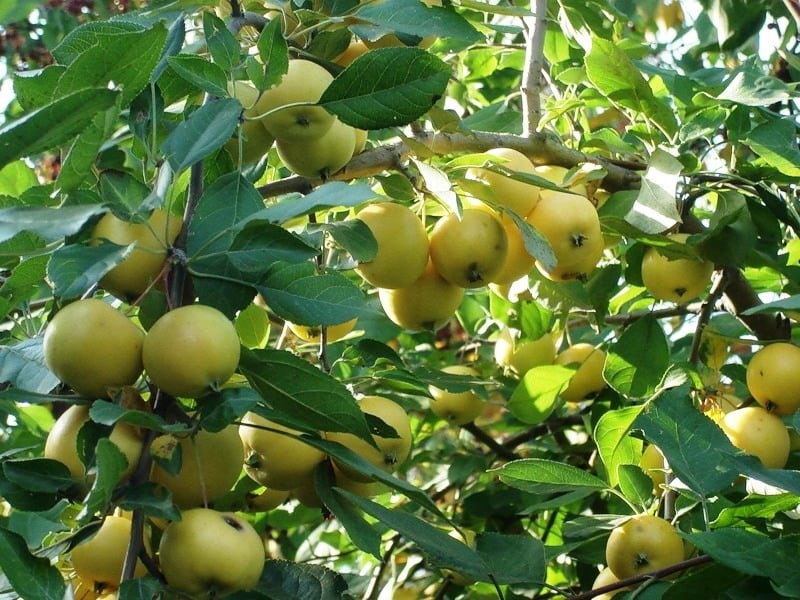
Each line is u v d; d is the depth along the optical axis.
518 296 1.13
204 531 0.73
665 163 0.99
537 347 1.22
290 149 0.91
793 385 1.00
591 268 1.00
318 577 0.81
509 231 0.98
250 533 0.75
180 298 0.77
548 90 1.34
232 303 0.79
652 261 1.06
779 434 1.00
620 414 0.94
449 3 0.99
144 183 0.81
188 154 0.79
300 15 0.91
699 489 0.87
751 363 1.02
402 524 0.80
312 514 1.33
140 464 0.75
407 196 0.98
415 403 1.33
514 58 1.39
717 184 1.07
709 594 0.80
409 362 1.35
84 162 0.77
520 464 0.93
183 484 0.79
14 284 0.84
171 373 0.74
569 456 1.30
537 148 1.04
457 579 1.18
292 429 0.84
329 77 0.89
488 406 1.56
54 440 0.78
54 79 0.78
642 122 1.10
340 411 0.78
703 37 1.37
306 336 1.04
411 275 0.94
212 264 0.79
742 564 0.76
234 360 0.75
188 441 0.79
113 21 0.86
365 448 0.88
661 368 1.04
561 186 1.00
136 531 0.75
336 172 0.96
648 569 0.90
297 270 0.79
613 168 1.07
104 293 0.99
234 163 0.92
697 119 1.08
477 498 1.27
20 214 0.72
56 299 0.81
